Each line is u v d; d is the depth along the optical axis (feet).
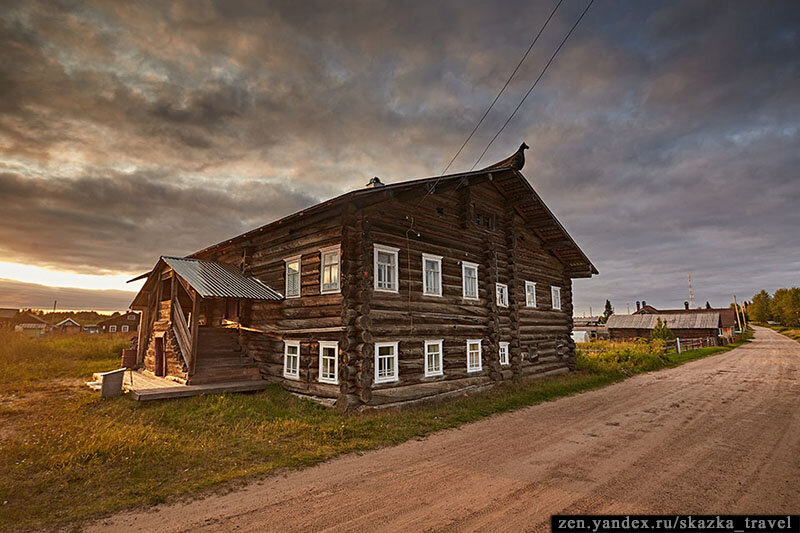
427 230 44.47
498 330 50.80
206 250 61.05
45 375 52.90
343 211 38.09
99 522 16.06
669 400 43.06
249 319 50.44
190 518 16.30
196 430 28.55
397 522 15.96
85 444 24.00
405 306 40.50
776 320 413.59
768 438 28.14
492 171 48.88
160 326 50.37
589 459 23.76
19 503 17.56
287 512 16.83
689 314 177.78
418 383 40.55
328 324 38.78
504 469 22.04
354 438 27.58
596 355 82.84
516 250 57.00
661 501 18.02
